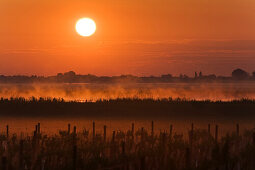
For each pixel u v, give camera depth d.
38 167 35.09
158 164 35.09
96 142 41.41
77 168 34.72
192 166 34.94
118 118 92.88
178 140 42.44
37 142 41.41
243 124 84.62
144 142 40.81
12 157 35.69
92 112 100.62
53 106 107.12
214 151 36.47
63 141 42.97
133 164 34.19
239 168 35.69
